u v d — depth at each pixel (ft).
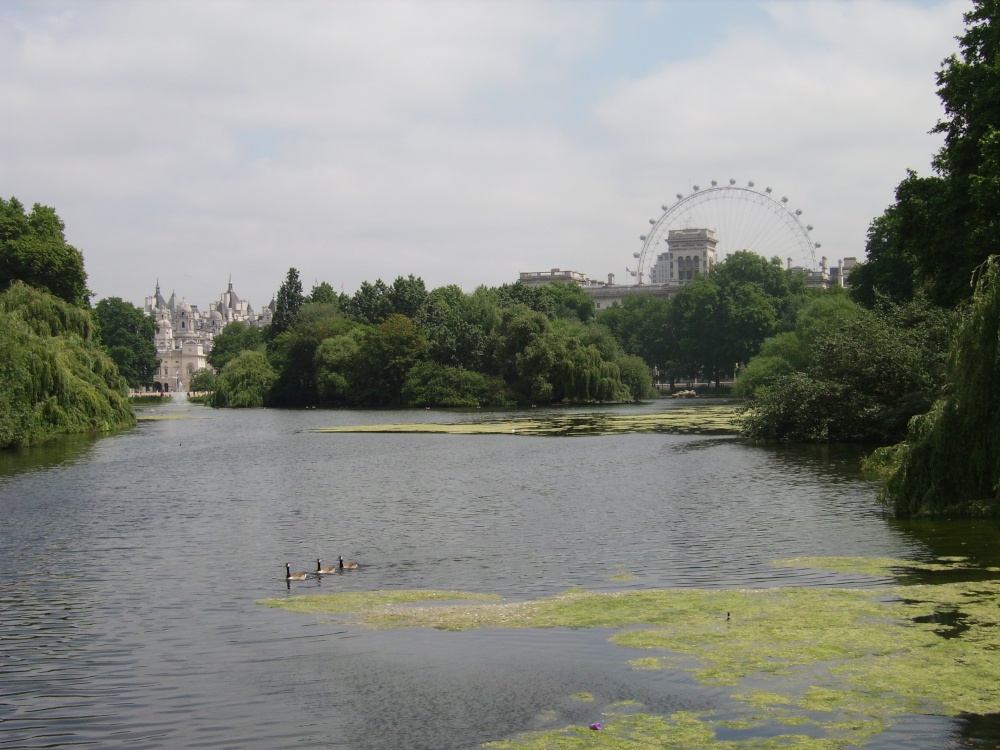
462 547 96.68
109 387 286.46
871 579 77.36
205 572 87.66
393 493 138.72
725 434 237.45
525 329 454.40
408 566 88.38
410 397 462.60
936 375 180.24
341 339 495.00
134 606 75.56
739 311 638.12
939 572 79.00
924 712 50.14
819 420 198.39
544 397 445.78
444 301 603.26
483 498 131.54
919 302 198.59
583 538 100.12
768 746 46.93
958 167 145.59
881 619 65.36
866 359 190.90
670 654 59.93
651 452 192.85
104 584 83.30
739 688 54.03
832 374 198.80
